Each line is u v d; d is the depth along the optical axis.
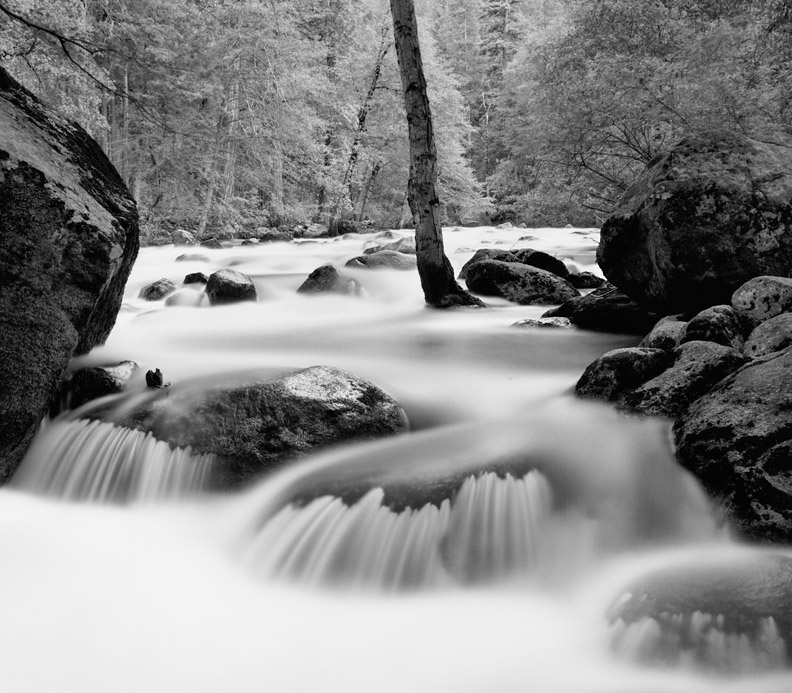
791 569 2.65
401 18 8.95
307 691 2.59
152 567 3.45
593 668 2.56
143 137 25.47
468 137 44.28
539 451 3.74
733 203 6.12
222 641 2.88
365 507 3.40
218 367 5.68
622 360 4.51
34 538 3.66
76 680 2.67
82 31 13.75
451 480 3.43
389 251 12.88
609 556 3.23
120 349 6.35
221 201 29.36
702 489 3.31
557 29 27.28
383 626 2.95
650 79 13.22
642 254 6.79
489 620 2.94
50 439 4.50
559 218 28.30
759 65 12.91
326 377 4.50
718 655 2.39
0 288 3.97
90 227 4.30
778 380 3.45
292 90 25.58
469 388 5.30
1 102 4.66
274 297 10.96
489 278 10.39
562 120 14.17
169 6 20.50
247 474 3.99
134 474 4.14
